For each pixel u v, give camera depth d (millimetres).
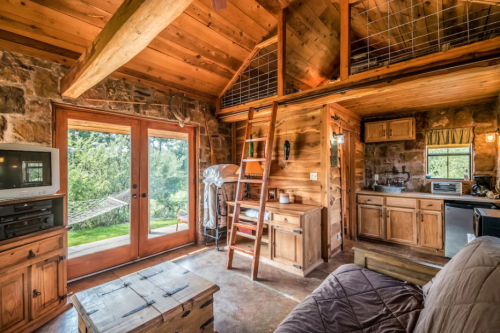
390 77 2305
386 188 3873
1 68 2127
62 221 2109
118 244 3047
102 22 2326
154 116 3291
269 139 2922
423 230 3369
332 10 3148
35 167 1917
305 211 2754
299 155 3432
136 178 3213
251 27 3053
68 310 2100
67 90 2334
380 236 3756
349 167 4035
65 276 2113
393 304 1349
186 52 3031
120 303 1377
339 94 2650
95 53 1679
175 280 1659
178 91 3594
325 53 3816
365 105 3574
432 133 3854
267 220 3061
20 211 1799
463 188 3588
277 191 3672
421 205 3383
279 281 2592
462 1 2340
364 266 1859
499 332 759
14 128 2195
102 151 2920
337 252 3469
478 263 1065
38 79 2338
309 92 2863
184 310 1383
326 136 3129
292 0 2852
